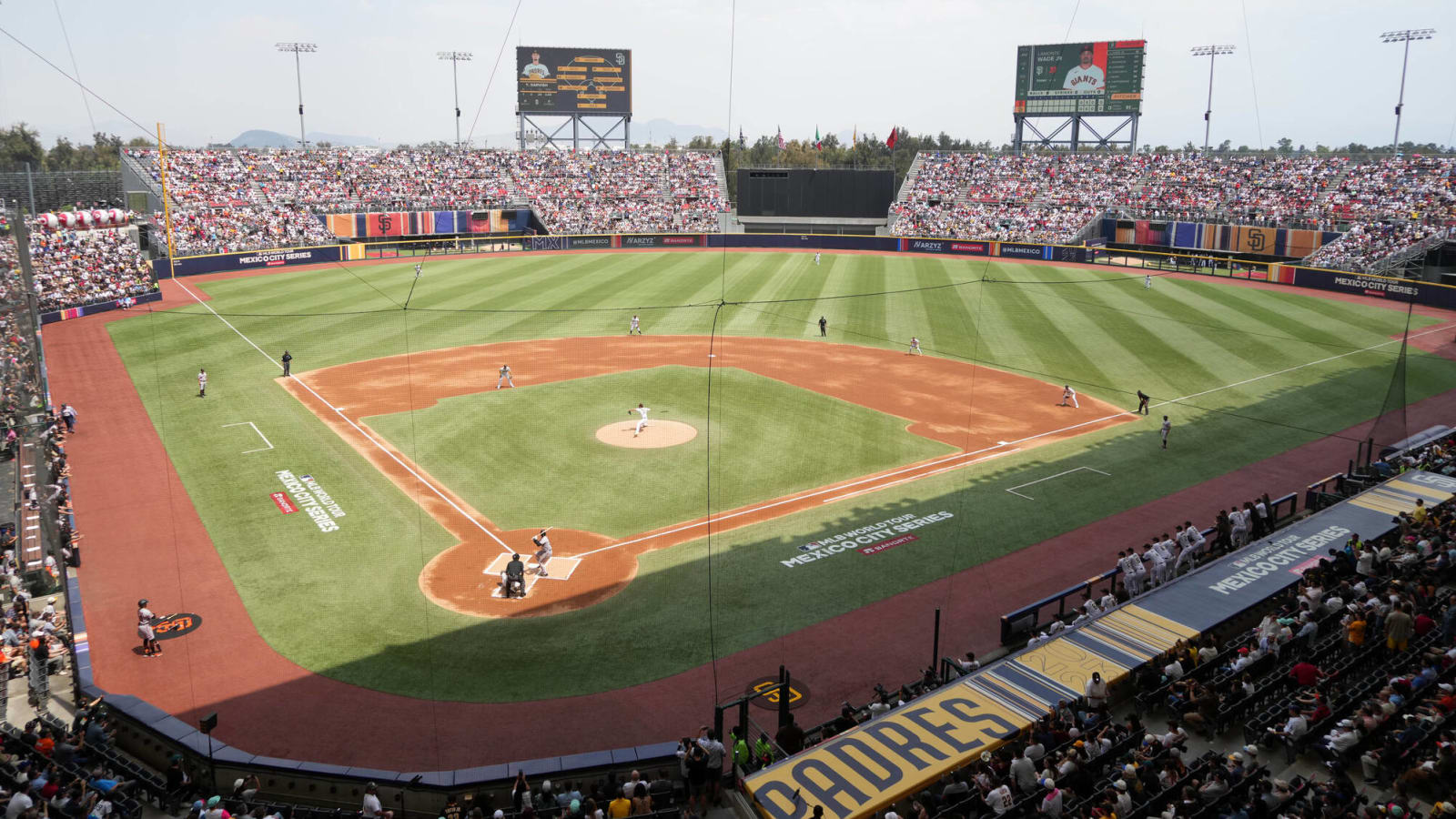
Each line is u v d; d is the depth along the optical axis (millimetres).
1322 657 18500
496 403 41219
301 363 48438
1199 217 90500
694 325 59656
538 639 21797
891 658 21031
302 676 20219
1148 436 37156
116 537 27375
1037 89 108438
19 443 33281
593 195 108750
